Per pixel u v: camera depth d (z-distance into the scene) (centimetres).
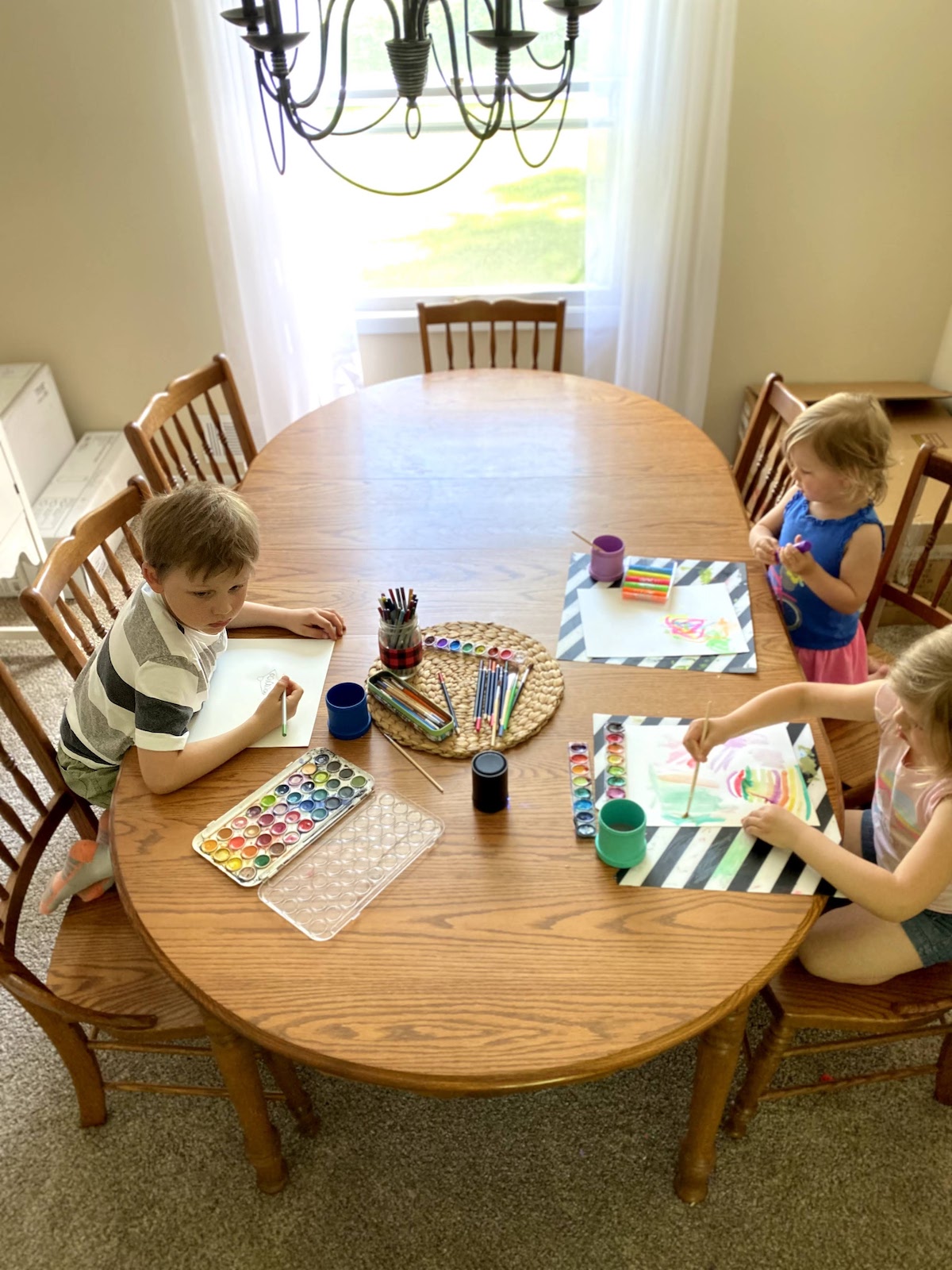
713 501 179
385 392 225
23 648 259
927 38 246
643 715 131
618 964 100
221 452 318
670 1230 140
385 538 170
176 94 257
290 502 182
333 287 285
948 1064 149
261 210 261
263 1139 136
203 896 108
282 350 285
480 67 268
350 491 185
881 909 107
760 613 150
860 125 259
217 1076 162
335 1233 141
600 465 192
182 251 284
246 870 111
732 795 119
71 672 143
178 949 103
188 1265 138
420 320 245
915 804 123
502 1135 151
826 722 169
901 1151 149
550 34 257
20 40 249
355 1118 154
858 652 180
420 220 297
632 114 250
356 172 285
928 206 272
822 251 281
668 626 147
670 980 98
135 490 165
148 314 297
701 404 297
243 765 126
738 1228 140
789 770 123
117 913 140
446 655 142
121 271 288
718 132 251
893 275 284
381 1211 143
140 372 309
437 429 208
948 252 279
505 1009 96
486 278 308
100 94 257
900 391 293
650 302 277
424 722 127
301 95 260
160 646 124
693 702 133
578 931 103
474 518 175
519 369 240
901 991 129
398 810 118
